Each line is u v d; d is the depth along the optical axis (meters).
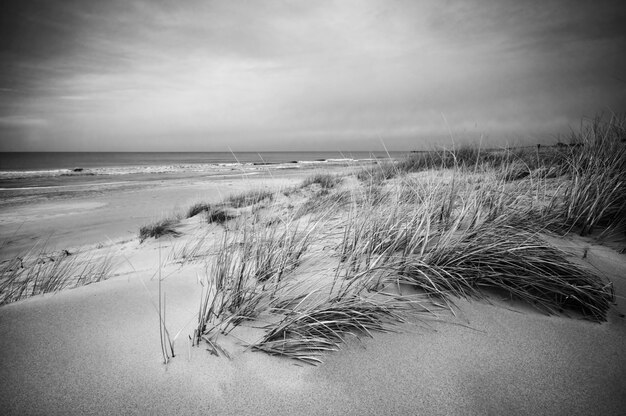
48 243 6.23
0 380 1.20
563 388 1.23
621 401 1.17
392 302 1.73
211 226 5.04
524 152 4.80
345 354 1.39
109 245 5.45
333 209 3.13
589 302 1.74
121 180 19.55
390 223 2.34
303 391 1.20
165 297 1.91
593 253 2.30
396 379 1.27
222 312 1.66
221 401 1.15
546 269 1.94
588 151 3.53
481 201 2.68
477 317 1.66
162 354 1.37
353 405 1.15
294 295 1.78
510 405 1.16
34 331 1.50
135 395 1.16
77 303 1.79
